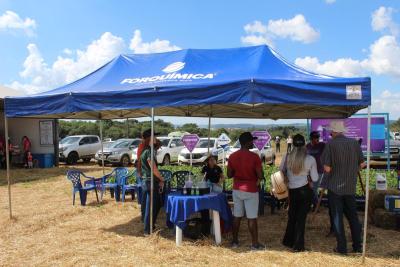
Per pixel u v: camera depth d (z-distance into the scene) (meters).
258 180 6.31
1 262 5.93
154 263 5.79
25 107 7.57
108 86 7.38
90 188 10.50
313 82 5.65
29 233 7.54
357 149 5.91
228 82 5.95
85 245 6.73
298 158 6.00
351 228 6.06
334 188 5.96
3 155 20.77
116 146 23.59
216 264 5.71
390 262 5.70
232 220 6.95
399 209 7.63
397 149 19.61
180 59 7.90
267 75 6.29
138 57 8.65
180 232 6.54
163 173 9.24
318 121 12.94
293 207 6.34
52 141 21.47
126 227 7.94
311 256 5.95
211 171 7.39
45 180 15.89
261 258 5.92
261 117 11.13
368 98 5.47
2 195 12.27
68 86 8.28
